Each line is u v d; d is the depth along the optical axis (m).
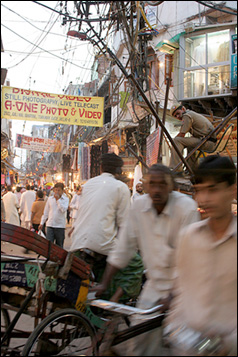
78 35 10.55
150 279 2.72
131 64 9.49
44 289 2.88
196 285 1.92
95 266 3.56
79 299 3.15
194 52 16.06
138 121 11.26
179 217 2.61
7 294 3.04
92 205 3.61
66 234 14.18
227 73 15.33
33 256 3.13
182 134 6.39
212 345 1.82
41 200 9.58
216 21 16.31
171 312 2.18
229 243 1.85
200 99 15.59
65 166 27.33
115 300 3.23
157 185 2.58
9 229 2.75
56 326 2.90
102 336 2.50
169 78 6.93
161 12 17.34
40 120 8.88
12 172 29.34
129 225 2.79
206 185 1.86
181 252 1.99
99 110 9.18
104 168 3.86
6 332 2.84
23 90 8.76
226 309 1.85
